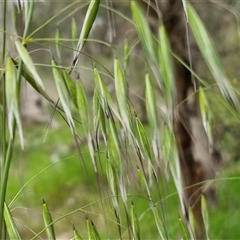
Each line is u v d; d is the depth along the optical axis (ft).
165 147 1.28
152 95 1.24
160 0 2.02
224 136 2.64
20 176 1.35
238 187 2.29
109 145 1.28
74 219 3.20
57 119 4.92
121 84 1.23
